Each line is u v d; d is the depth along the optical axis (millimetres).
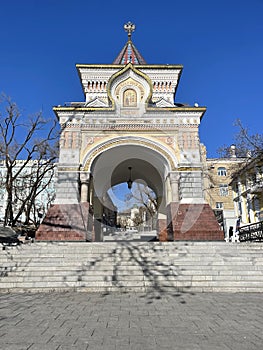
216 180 37562
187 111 15594
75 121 15180
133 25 26172
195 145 15008
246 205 32344
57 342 3992
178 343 3973
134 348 3775
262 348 3779
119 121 15250
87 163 14555
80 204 13641
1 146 20234
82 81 21562
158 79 21531
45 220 13359
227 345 3893
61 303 6688
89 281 8797
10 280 8820
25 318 5312
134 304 6598
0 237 14000
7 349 3715
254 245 11422
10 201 19703
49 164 23500
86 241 12594
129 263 9859
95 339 4129
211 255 10523
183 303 6742
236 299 7250
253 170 28375
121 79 16016
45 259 10148
